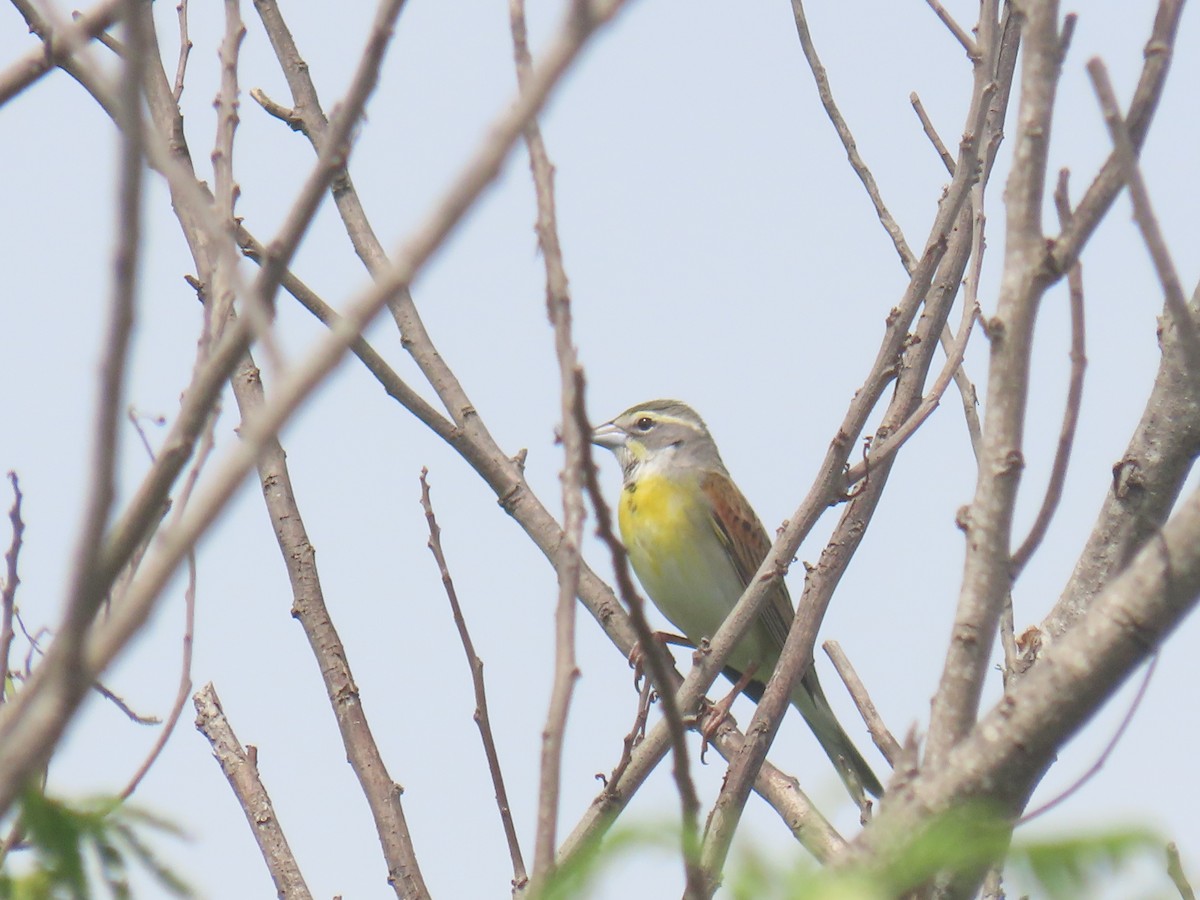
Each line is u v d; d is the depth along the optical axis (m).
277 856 8.94
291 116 11.28
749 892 3.80
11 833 4.45
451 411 11.40
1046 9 6.28
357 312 3.91
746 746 7.68
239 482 3.81
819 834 9.23
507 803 8.34
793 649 7.95
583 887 4.00
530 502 11.22
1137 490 8.05
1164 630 5.29
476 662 8.50
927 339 9.16
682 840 4.10
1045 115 6.23
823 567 8.13
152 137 4.84
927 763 5.80
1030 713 5.36
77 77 7.86
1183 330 5.81
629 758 8.27
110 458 3.61
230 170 7.69
